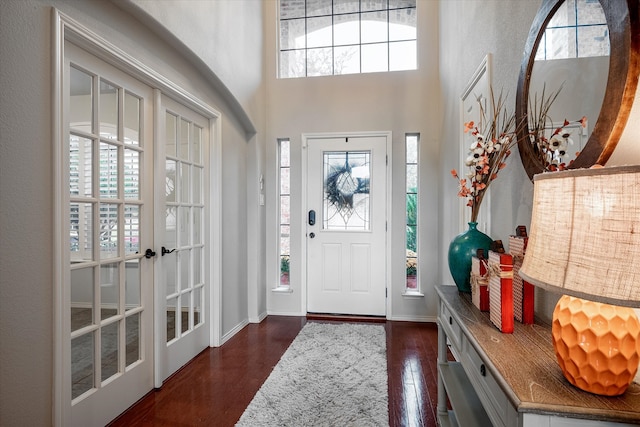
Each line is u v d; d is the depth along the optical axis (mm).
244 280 3498
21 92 1346
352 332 3234
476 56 2244
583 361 773
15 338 1333
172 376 2387
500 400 904
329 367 2492
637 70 855
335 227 3777
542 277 739
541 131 1337
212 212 2922
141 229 2117
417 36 3643
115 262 1914
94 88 1762
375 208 3693
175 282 2479
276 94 3861
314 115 3795
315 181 3797
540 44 1350
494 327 1213
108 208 1874
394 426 1814
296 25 3953
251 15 3463
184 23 2291
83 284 1724
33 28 1387
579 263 668
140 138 2115
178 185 2490
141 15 1933
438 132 3568
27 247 1375
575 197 690
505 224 1776
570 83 1137
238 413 1944
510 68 1698
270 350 2844
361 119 3713
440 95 3471
